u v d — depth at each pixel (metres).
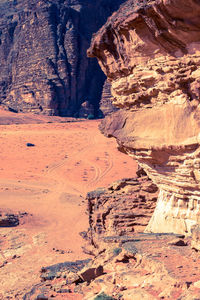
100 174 84.81
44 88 174.88
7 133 122.25
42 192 68.38
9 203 58.44
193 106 14.98
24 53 191.88
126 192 26.11
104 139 116.69
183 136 15.44
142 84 17.12
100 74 192.00
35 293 10.43
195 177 15.78
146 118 17.23
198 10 13.11
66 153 101.56
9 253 34.22
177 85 15.09
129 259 11.55
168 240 12.94
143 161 18.59
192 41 14.30
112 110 176.50
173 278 8.84
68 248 35.84
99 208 26.14
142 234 15.32
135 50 16.77
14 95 194.50
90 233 27.33
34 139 114.88
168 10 13.59
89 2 195.38
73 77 178.62
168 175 17.34
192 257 10.32
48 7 182.25
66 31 180.75
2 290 23.95
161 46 15.45
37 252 34.44
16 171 84.69
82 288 10.13
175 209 17.45
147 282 9.23
